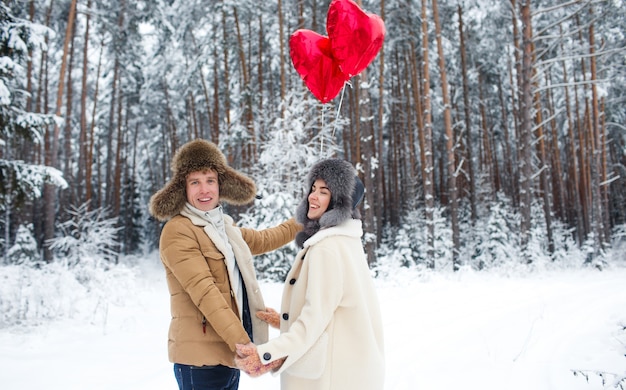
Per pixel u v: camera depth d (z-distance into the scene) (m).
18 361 4.13
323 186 2.11
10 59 6.71
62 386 3.47
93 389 3.40
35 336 5.07
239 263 2.28
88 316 6.14
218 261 2.14
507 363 3.96
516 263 12.81
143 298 7.96
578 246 20.06
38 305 6.26
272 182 12.04
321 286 1.87
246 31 20.42
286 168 12.31
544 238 18.30
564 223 21.97
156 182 31.81
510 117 26.75
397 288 9.01
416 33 17.48
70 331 5.40
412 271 10.12
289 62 18.27
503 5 16.16
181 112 28.17
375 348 1.96
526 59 13.52
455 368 3.85
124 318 6.15
